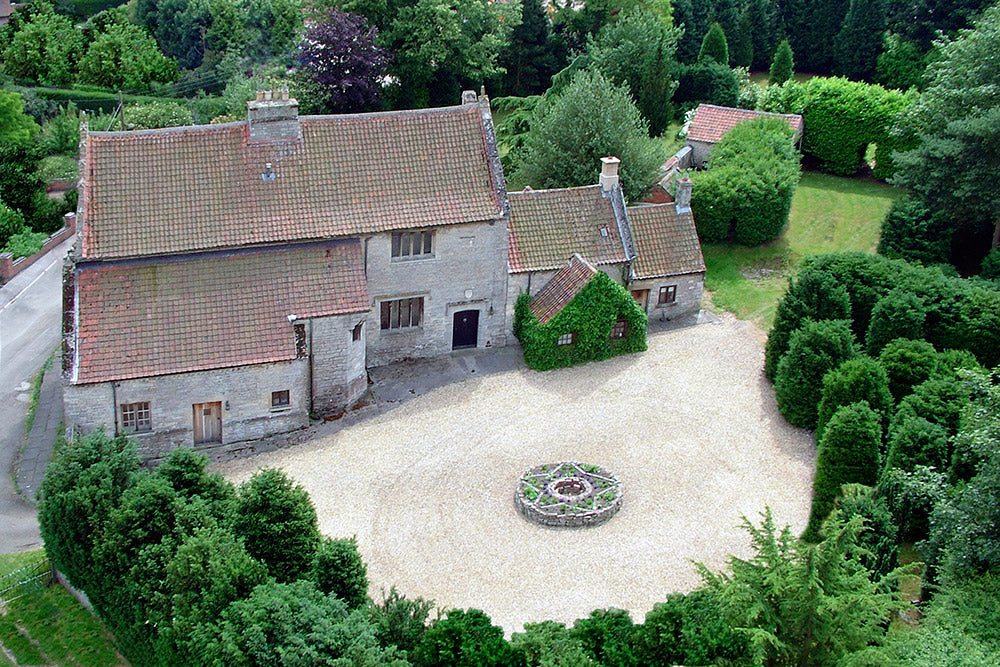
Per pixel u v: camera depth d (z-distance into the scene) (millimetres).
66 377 45844
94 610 38375
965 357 49875
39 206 78250
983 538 34969
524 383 54875
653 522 44469
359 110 89312
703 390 54312
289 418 50594
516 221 58312
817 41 106750
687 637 32312
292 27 105750
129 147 50500
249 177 51406
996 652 30906
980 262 68375
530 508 44344
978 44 67312
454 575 41375
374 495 46031
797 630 31438
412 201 53062
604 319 56000
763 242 70625
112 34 102750
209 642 31328
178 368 47250
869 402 46406
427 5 87125
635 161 66750
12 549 43156
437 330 56406
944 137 67375
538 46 97625
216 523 35938
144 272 48938
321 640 30906
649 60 80312
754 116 80375
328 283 50812
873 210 75875
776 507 45469
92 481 38188
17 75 103312
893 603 31422
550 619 38062
